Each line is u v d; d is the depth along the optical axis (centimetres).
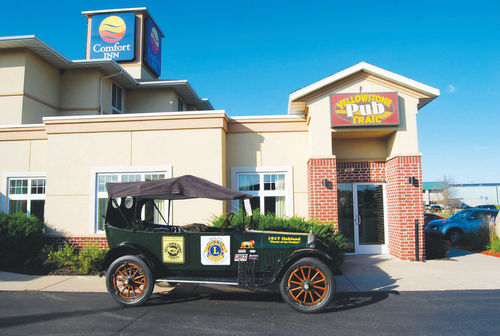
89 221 1011
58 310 555
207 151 1012
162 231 658
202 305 588
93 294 659
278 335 445
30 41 1197
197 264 598
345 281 750
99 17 1905
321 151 987
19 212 1009
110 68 1436
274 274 572
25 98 1238
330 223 862
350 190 1109
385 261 960
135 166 1023
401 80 971
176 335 445
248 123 1096
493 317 511
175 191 577
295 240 588
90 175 1026
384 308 562
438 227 1442
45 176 1112
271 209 1074
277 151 1087
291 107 1063
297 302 547
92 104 1416
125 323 493
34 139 1127
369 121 966
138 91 1716
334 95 979
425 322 492
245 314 536
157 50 2084
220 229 682
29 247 950
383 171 1097
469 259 997
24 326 478
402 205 971
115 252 614
